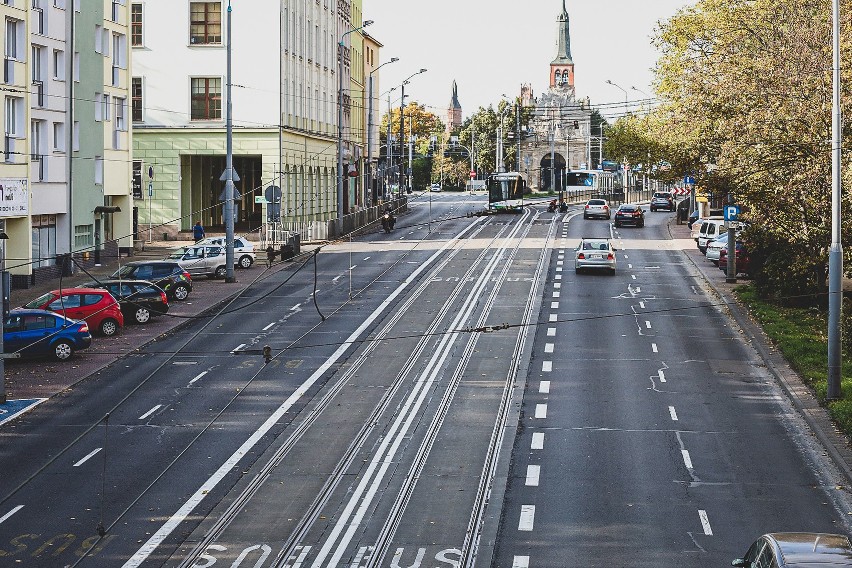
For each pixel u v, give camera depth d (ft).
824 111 119.34
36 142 168.45
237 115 240.73
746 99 143.95
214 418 86.07
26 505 64.08
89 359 109.81
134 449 76.84
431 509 63.77
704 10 205.98
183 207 247.91
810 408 87.81
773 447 77.77
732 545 57.41
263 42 240.12
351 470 71.97
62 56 175.52
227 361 108.99
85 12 185.98
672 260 199.11
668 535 59.00
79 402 91.45
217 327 129.08
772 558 39.40
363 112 373.81
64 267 175.63
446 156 591.37
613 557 55.52
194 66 239.71
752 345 117.08
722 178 145.79
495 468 72.28
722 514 62.75
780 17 162.50
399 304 146.20
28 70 159.74
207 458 74.74
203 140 240.53
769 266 137.08
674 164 180.55
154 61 239.91
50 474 70.59
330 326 129.18
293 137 257.75
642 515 62.44
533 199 435.53
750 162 132.77
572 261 196.13
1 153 151.74
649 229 269.23
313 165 282.77
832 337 88.84
